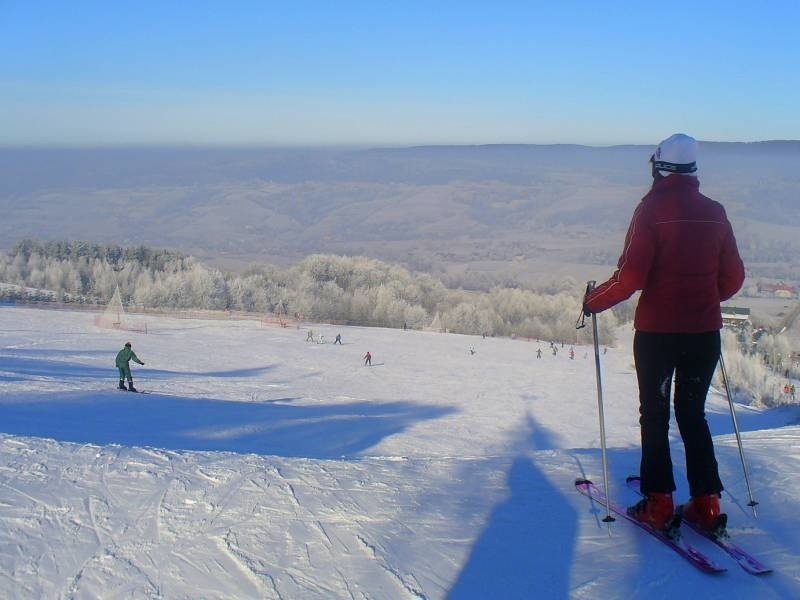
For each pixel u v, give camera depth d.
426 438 16.66
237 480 4.11
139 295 81.44
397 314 83.12
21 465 4.32
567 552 3.31
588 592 2.96
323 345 52.34
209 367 37.06
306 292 87.19
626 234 3.57
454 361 46.62
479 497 3.96
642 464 3.60
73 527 3.45
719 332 3.57
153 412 15.26
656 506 3.50
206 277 83.12
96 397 16.94
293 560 3.15
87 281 95.31
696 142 3.53
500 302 91.38
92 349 41.12
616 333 73.38
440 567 3.13
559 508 3.83
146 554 3.19
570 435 20.69
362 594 2.88
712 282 3.49
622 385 37.62
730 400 3.91
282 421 16.31
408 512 3.70
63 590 2.89
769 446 4.97
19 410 12.87
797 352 49.09
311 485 4.05
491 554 3.27
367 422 18.91
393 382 34.88
